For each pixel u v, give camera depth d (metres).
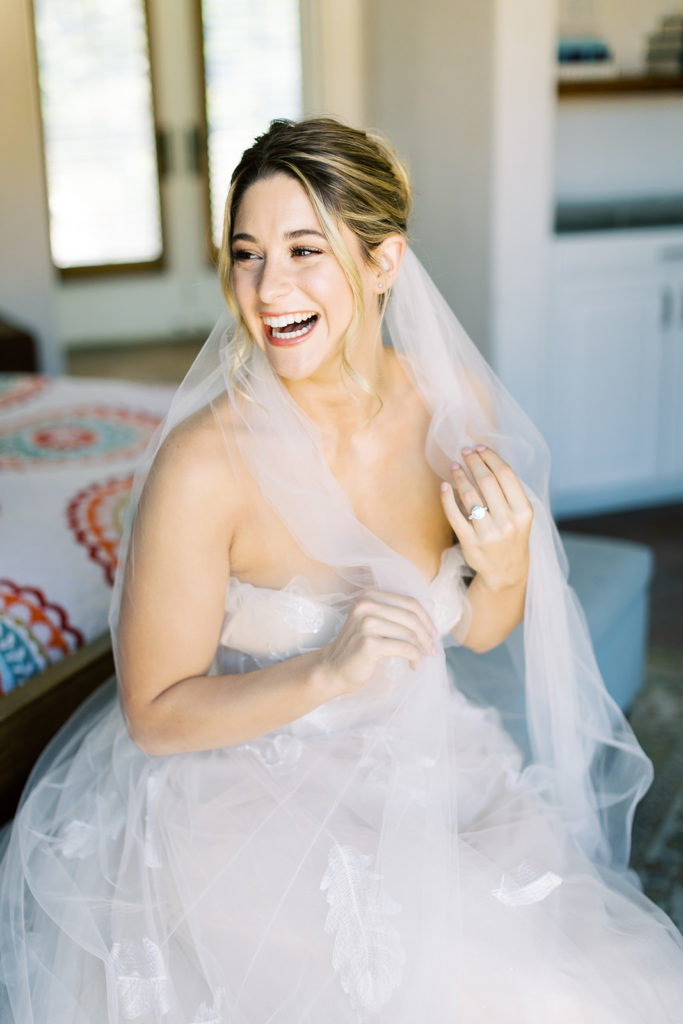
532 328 3.79
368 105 4.60
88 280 7.25
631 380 3.99
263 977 1.08
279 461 1.19
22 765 1.44
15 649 1.58
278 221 1.10
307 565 1.25
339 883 1.12
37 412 2.79
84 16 6.69
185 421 1.21
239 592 1.25
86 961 1.17
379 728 1.27
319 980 1.07
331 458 1.31
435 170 4.05
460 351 1.39
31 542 1.85
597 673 1.47
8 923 1.21
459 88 3.76
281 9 6.82
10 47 4.24
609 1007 1.07
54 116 6.87
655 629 3.05
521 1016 1.06
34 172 4.39
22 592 1.68
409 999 1.05
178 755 1.29
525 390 3.85
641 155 4.45
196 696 1.18
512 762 1.40
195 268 7.42
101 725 1.42
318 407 1.27
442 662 1.25
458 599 1.34
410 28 4.08
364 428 1.30
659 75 4.15
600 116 4.33
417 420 1.35
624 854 1.48
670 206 4.34
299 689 1.11
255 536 1.23
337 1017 1.05
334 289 1.13
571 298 3.82
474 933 1.11
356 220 1.13
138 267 7.29
